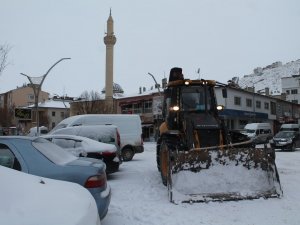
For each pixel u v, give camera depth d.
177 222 6.52
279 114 60.41
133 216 6.92
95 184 5.89
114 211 7.27
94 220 2.74
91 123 17.50
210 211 7.21
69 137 10.68
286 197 8.27
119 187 9.83
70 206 2.66
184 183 8.17
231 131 10.49
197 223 6.46
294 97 80.06
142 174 12.28
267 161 8.53
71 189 3.13
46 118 67.75
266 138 9.49
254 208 7.38
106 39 54.59
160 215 6.97
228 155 8.43
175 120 10.41
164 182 9.85
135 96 52.53
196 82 10.51
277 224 6.33
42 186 2.88
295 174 12.09
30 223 2.24
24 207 2.39
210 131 9.40
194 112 10.34
